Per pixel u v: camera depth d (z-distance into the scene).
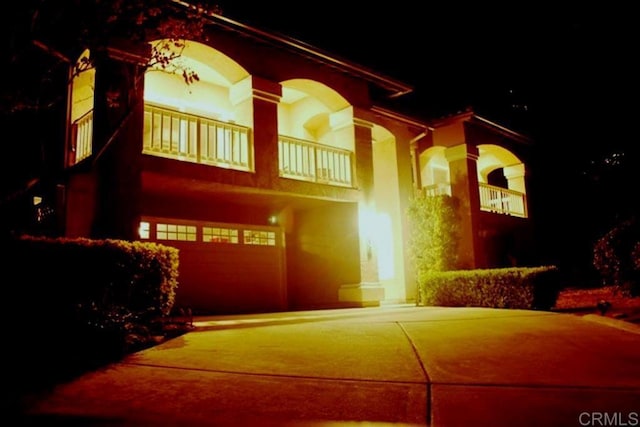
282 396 4.55
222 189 10.81
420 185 16.58
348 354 6.18
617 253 10.66
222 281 11.94
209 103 12.93
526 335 7.20
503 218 17.75
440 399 4.34
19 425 3.90
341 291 13.00
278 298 13.17
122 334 6.36
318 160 12.87
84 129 9.92
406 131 16.19
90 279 7.05
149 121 11.09
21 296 6.55
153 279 7.83
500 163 20.08
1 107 7.20
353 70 13.34
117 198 8.86
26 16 6.97
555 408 4.00
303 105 14.91
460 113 16.30
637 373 5.00
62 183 9.95
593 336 7.05
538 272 11.01
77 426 3.84
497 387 4.66
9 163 9.61
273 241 13.41
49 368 5.45
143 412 4.16
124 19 7.96
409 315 10.11
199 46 10.62
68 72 9.80
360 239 12.95
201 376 5.23
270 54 11.87
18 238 6.74
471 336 7.19
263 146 11.33
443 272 13.10
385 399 4.41
